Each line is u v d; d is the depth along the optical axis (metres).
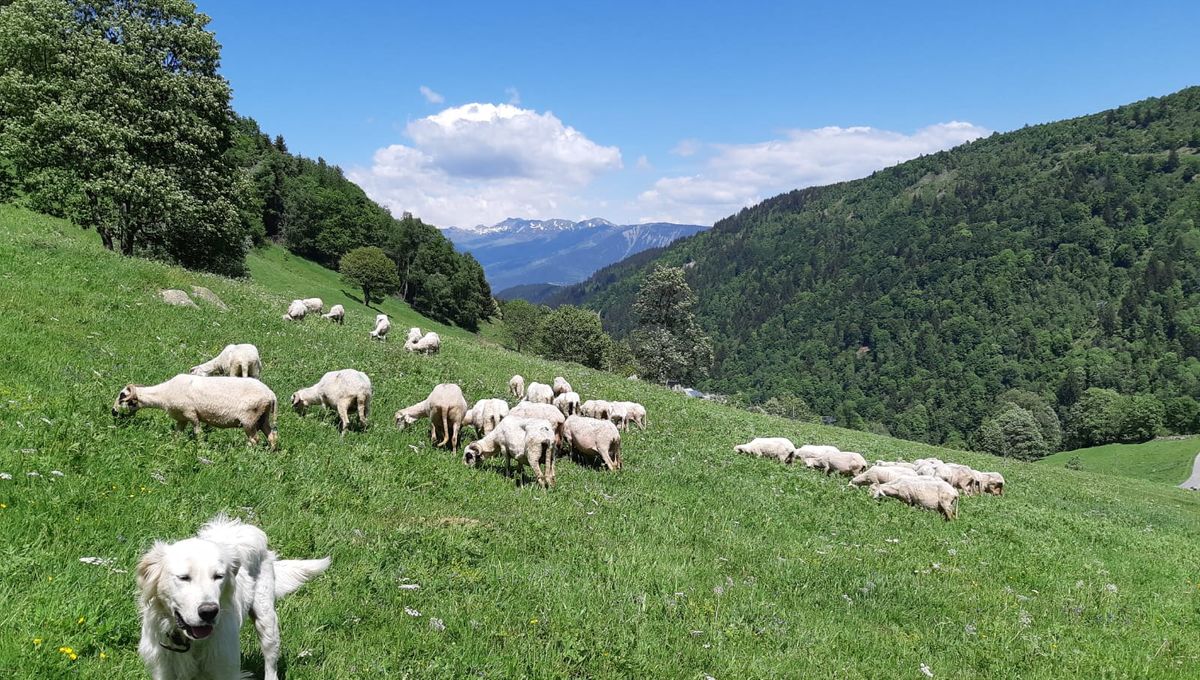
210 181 38.97
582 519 12.42
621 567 10.23
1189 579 15.78
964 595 11.84
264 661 5.88
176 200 35.38
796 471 22.56
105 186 33.25
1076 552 16.72
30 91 34.03
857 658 8.78
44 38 34.78
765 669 7.88
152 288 24.33
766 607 9.79
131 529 7.82
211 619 4.48
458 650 6.94
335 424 15.84
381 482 11.92
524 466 15.83
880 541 14.77
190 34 37.09
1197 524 29.36
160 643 4.71
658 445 22.77
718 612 9.27
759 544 12.91
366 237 141.00
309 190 135.50
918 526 16.92
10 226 29.70
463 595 8.29
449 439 16.88
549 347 114.00
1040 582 13.44
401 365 25.17
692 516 14.14
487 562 9.49
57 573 6.50
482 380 27.39
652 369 89.25
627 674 7.24
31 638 5.46
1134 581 14.95
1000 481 26.02
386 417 17.81
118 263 25.38
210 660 4.86
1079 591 13.23
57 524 7.36
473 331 151.25
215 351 19.59
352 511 10.39
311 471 11.54
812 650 8.70
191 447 10.87
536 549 10.42
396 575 8.38
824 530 15.16
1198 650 10.70
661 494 15.63
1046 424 145.00
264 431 12.57
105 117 34.44
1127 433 124.62
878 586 11.53
